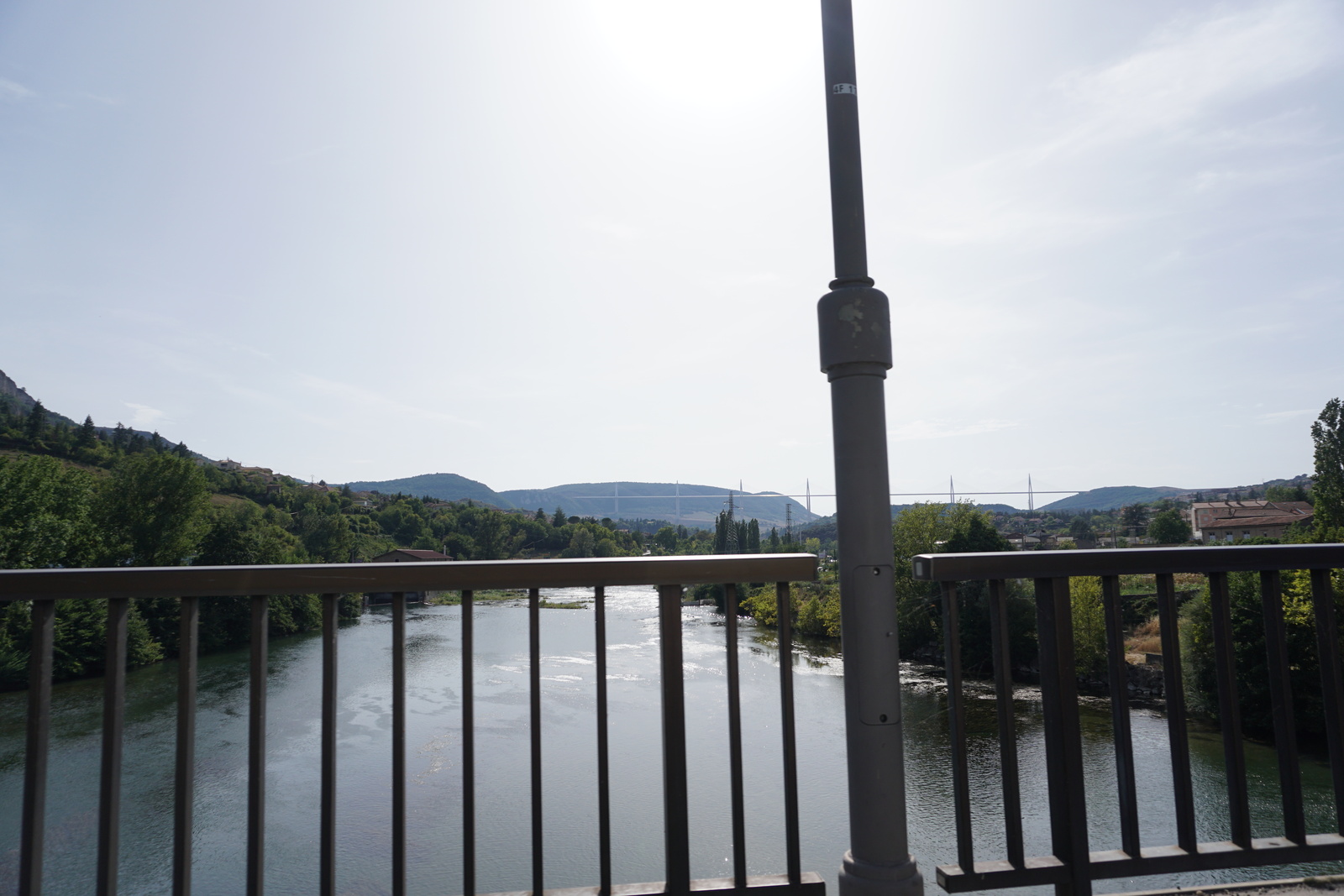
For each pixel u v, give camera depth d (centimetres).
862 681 163
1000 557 188
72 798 1328
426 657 2744
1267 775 1459
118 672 164
